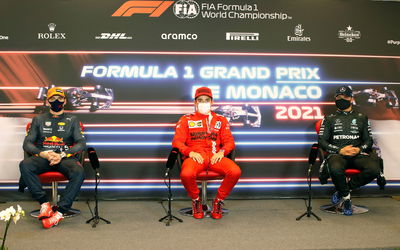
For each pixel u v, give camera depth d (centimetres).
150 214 389
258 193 453
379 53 463
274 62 454
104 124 443
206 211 395
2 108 435
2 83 435
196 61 448
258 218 375
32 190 358
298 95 455
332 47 459
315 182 456
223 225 352
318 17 458
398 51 463
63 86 439
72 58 440
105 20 443
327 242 304
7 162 435
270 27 454
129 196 445
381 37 464
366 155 398
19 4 437
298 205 425
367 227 345
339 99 418
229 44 451
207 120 398
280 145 454
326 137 414
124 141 444
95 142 442
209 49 450
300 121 455
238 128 451
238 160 452
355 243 301
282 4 455
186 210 400
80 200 441
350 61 460
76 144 384
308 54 457
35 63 438
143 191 445
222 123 402
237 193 453
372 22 463
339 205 404
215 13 450
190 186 367
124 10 444
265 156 453
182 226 349
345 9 460
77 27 441
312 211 400
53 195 393
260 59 453
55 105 388
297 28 456
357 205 424
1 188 436
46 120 392
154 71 446
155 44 446
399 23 464
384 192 462
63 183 439
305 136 456
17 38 436
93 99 441
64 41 439
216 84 450
